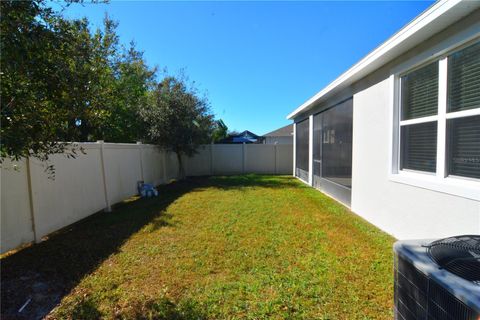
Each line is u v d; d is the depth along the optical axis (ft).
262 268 10.85
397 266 5.69
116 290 9.34
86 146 19.10
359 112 18.98
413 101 13.65
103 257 12.12
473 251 4.97
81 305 8.50
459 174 10.80
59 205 15.89
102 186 21.09
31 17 5.89
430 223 11.84
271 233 15.17
